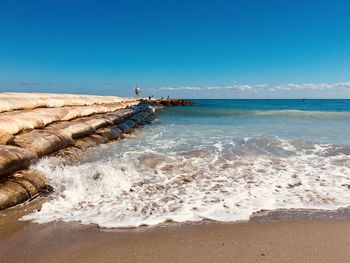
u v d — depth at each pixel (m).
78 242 4.86
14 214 5.95
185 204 6.44
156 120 30.81
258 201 6.59
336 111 44.59
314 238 4.95
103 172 8.48
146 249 4.62
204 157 11.06
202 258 4.36
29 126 10.52
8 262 4.31
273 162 10.24
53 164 8.75
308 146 13.30
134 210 6.14
